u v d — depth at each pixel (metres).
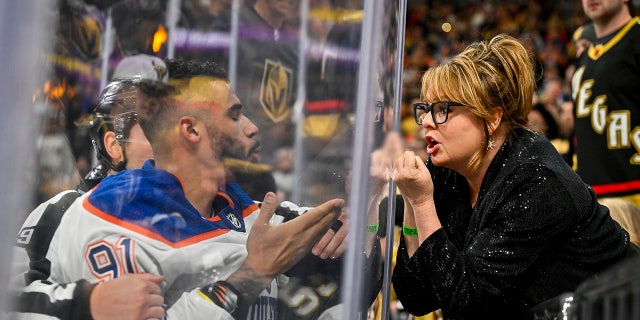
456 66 1.30
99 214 0.69
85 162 0.67
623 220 1.85
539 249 1.24
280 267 0.75
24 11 0.55
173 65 0.68
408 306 1.38
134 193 0.70
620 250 1.30
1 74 0.55
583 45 2.68
